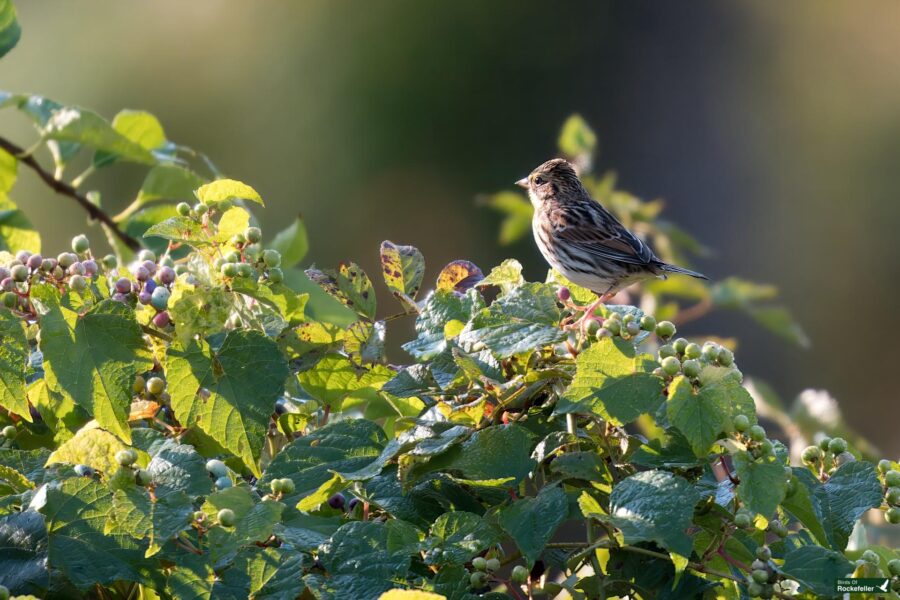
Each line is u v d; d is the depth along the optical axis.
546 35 30.17
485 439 5.26
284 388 5.77
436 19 29.28
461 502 5.46
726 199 30.02
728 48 30.39
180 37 29.86
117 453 4.94
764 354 26.70
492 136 29.86
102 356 5.43
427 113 29.38
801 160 30.09
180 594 4.68
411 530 4.89
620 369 5.13
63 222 25.88
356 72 29.47
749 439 4.94
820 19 30.50
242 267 5.88
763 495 4.80
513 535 4.83
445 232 29.08
